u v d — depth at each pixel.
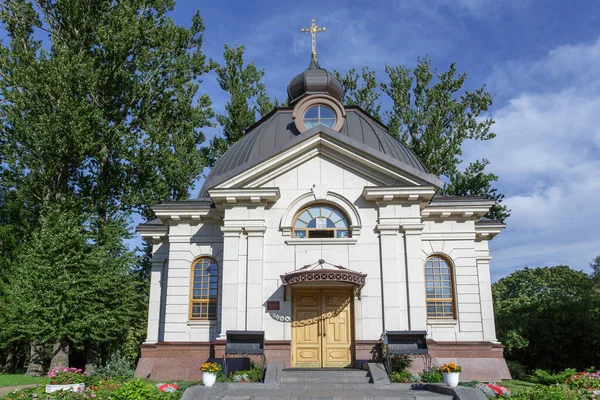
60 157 26.86
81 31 29.66
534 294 48.53
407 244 19.33
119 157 29.16
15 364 31.97
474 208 21.98
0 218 30.58
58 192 28.33
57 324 22.72
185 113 32.75
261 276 19.28
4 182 28.12
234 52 37.25
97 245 26.92
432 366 17.92
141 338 31.33
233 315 19.05
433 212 22.02
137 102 30.75
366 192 19.58
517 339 27.42
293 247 19.62
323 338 19.31
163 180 30.69
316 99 22.94
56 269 23.23
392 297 18.83
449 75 35.59
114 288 24.67
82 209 28.50
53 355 25.17
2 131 27.39
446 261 22.23
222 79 37.22
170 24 30.97
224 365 17.14
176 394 14.75
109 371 20.70
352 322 19.31
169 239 22.30
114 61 28.95
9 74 27.73
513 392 16.95
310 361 19.09
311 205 20.33
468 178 34.72
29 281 22.97
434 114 34.78
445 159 34.66
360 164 20.23
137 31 29.03
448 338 21.27
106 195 29.53
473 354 21.02
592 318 28.89
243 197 19.69
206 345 20.91
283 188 20.23
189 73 32.34
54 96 26.89
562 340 28.64
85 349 29.30
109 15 29.17
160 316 23.33
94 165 29.36
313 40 28.89
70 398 14.23
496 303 39.00
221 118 36.34
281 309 19.09
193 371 20.59
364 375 17.02
